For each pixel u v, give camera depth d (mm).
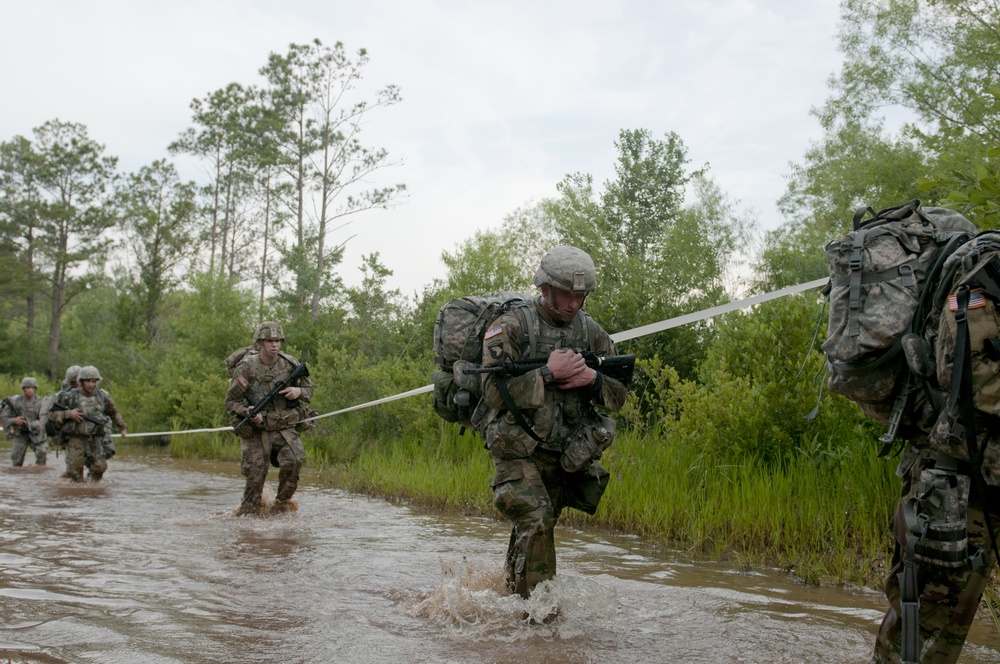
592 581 4633
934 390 2871
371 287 20953
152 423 20062
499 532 7340
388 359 16266
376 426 14562
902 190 18203
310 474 12617
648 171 22953
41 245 49375
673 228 16078
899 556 3186
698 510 7035
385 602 4793
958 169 5750
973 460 2703
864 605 4754
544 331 4270
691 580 5371
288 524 7734
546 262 4211
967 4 17609
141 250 43469
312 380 15562
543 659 3740
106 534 7074
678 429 8453
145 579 5266
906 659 2758
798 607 4703
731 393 7922
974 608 2928
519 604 4289
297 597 4891
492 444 4258
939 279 2941
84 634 4008
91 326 57375
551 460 4418
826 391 7598
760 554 6074
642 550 6426
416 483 9789
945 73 18125
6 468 14039
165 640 3957
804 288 3824
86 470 13930
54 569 5535
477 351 4492
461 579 4898
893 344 2934
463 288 16250
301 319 21703
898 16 18406
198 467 14383
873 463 6457
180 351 22156
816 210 22328
